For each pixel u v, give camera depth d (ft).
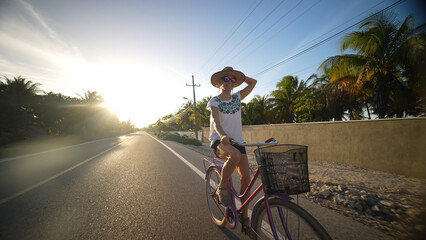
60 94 94.22
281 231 4.18
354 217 7.54
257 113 69.82
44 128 85.66
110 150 35.24
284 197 4.07
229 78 5.67
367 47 29.73
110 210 8.56
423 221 6.49
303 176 3.76
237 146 5.55
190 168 17.38
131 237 6.34
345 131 18.79
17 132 67.41
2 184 13.38
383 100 29.96
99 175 15.39
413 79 27.86
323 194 9.71
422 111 34.76
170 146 40.73
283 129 26.68
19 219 7.80
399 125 14.83
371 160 16.66
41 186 12.57
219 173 6.63
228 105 5.70
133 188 11.76
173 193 10.74
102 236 6.43
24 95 75.46
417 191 10.16
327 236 3.28
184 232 6.60
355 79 33.96
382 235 6.20
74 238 6.34
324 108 53.88
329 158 20.33
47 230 6.89
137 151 32.09
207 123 85.35
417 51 24.91
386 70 28.76
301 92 61.36
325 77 56.34
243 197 5.51
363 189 10.69
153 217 7.79
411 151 14.15
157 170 16.83
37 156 29.60
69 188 12.00
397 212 7.63
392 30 27.84
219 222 6.93
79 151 35.29
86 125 113.60
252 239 5.15
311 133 22.43
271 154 4.03
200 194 10.53
